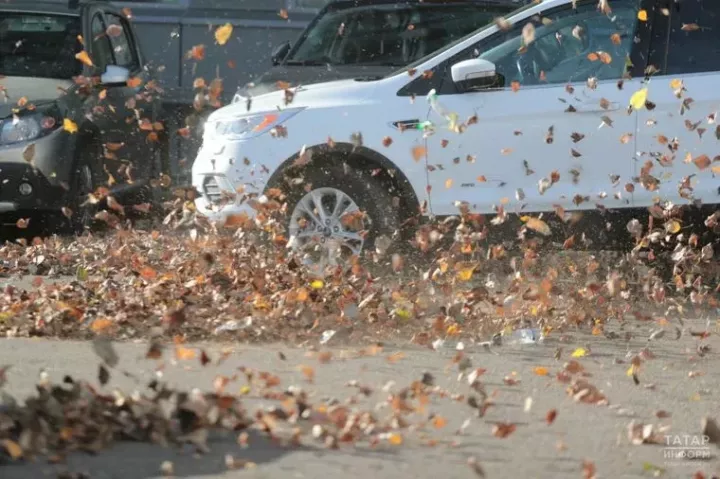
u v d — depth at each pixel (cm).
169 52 3017
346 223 1340
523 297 1184
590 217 1454
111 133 1892
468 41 1494
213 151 1521
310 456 701
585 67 1466
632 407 877
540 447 756
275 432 739
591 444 773
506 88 1462
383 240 1285
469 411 832
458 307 1135
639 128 1440
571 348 1089
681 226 1445
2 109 1753
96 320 1052
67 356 955
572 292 1261
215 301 1162
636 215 1449
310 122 1485
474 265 1255
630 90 1442
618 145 1445
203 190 1539
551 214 1460
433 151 1472
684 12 1462
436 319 1084
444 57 1491
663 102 1438
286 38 3014
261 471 668
